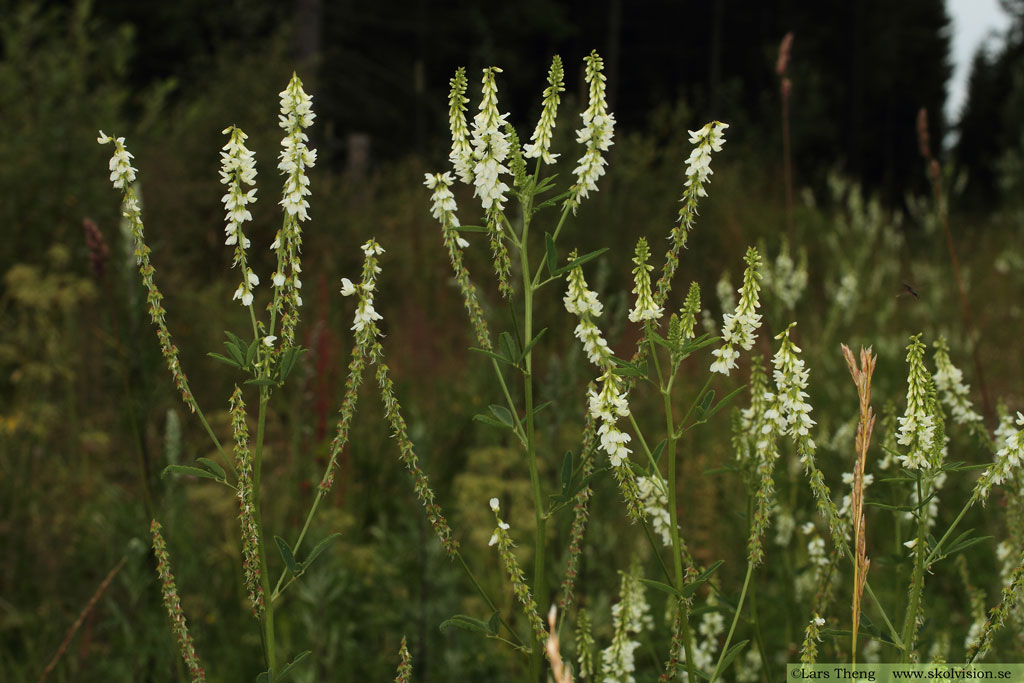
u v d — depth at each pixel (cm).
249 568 158
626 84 2662
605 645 299
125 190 160
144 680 296
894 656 195
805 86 1908
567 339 460
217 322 550
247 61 930
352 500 434
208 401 490
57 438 459
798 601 259
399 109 2070
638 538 346
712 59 2498
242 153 160
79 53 861
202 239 693
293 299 161
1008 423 203
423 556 337
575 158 779
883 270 812
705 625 218
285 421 491
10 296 550
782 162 1327
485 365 489
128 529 344
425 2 2122
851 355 148
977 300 857
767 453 165
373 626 355
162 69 1620
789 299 405
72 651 329
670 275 164
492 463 395
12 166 639
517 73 2189
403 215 753
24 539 370
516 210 454
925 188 1938
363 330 164
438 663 336
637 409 506
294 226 161
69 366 473
